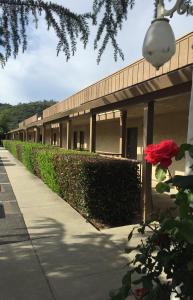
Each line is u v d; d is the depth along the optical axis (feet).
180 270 8.13
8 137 250.16
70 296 13.33
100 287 13.99
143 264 9.11
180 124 39.27
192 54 22.89
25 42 13.43
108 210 23.84
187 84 20.17
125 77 37.06
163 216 8.89
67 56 13.92
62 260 16.96
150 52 12.09
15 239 20.54
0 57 13.50
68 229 22.38
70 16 13.19
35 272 15.61
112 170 23.84
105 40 13.67
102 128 65.46
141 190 24.57
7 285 14.35
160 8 12.09
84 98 53.16
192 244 7.53
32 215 26.53
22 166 71.10
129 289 8.96
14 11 12.78
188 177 8.15
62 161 31.30
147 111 24.38
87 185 24.13
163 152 8.63
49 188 38.99
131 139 53.21
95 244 19.19
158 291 8.60
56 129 100.12
